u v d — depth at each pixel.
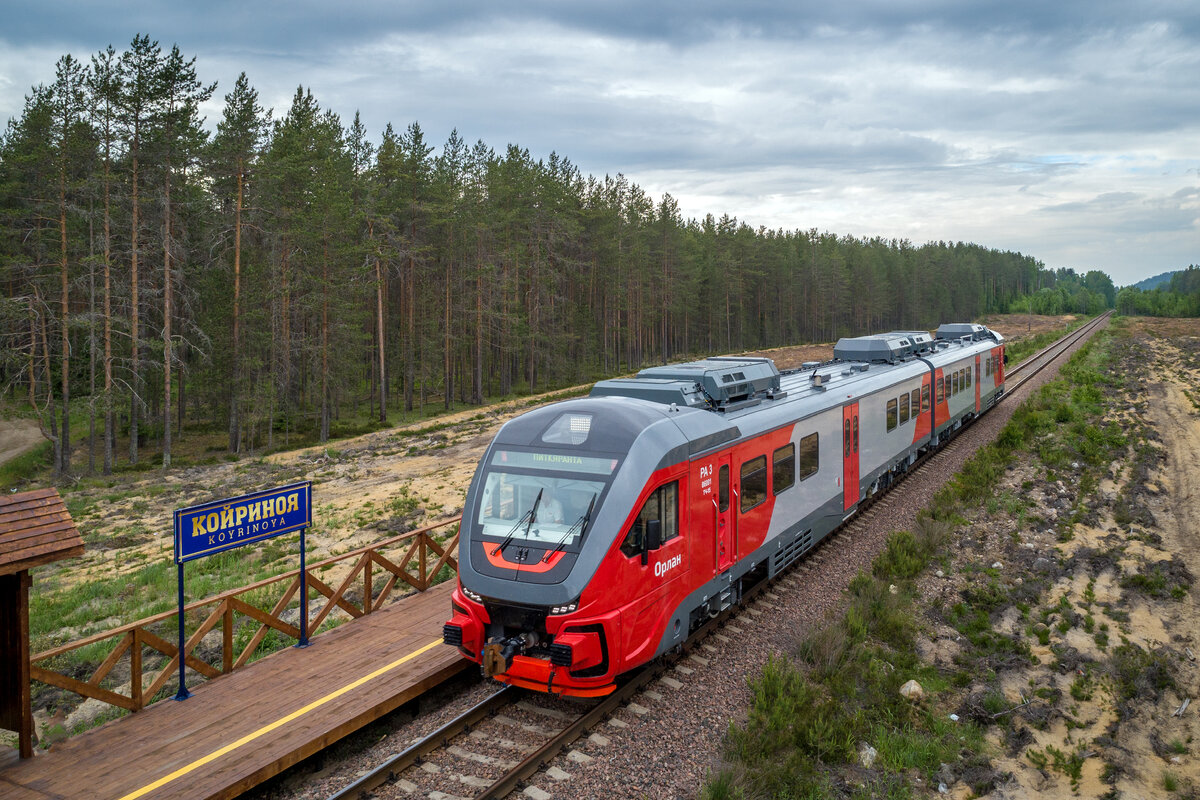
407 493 24.81
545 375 67.94
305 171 41.22
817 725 8.32
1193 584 13.23
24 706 6.84
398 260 51.25
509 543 7.91
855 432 15.39
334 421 50.06
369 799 6.68
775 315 107.81
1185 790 8.19
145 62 33.78
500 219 55.44
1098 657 11.05
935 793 7.95
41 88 39.94
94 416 36.41
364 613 10.68
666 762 7.50
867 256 121.25
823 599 12.13
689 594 9.08
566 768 7.23
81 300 40.62
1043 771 8.56
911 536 14.69
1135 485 19.20
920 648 11.17
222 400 47.28
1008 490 18.91
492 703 8.21
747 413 11.28
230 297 40.34
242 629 13.11
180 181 36.66
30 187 40.81
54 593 16.41
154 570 17.55
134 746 7.07
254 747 7.02
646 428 8.66
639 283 72.75
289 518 9.12
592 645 7.52
